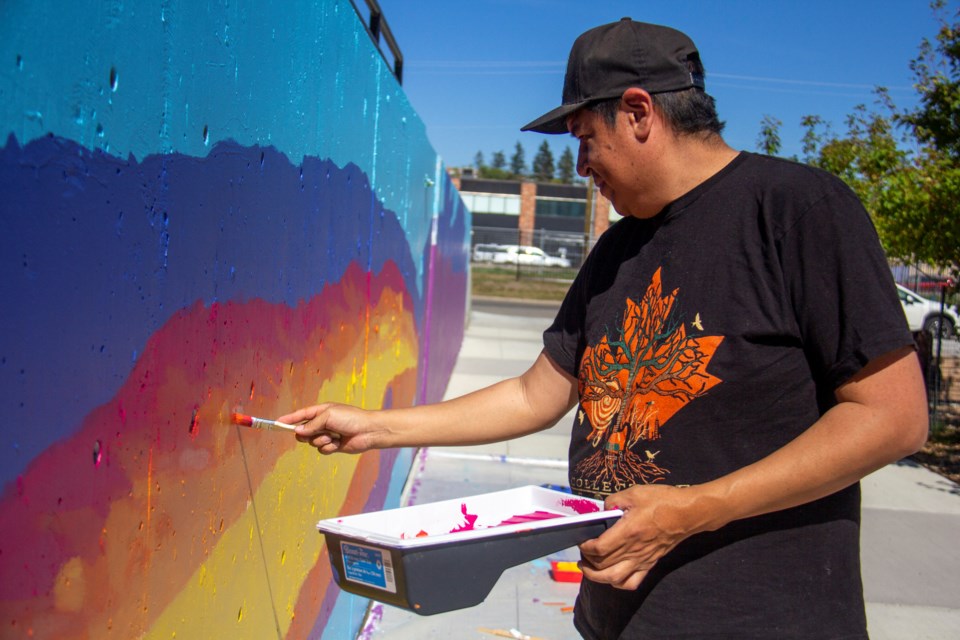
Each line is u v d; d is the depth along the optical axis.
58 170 1.14
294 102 2.29
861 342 1.53
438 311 7.61
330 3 2.68
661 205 1.77
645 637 1.71
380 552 1.47
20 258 1.06
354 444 2.06
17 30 1.03
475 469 6.50
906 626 4.13
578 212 50.59
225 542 1.92
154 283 1.47
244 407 2.00
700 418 1.67
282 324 2.27
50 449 1.15
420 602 1.46
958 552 5.19
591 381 1.85
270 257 2.14
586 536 1.56
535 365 2.11
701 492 1.52
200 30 1.62
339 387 3.01
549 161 127.75
